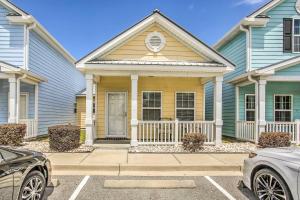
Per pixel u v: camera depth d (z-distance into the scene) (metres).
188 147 9.11
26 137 11.50
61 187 5.36
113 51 10.43
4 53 11.83
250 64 12.09
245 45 12.38
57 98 16.77
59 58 17.08
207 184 5.65
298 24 12.34
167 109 12.34
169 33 10.59
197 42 10.32
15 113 10.66
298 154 4.32
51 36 14.05
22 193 3.98
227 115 14.03
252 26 12.20
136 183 5.62
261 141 9.52
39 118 13.52
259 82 10.54
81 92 21.92
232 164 7.10
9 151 4.21
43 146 9.66
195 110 12.41
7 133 9.53
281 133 9.38
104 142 10.94
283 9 12.35
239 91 12.84
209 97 16.19
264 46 12.20
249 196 4.89
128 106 12.31
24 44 11.85
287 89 12.23
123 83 12.34
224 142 11.33
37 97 13.23
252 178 4.77
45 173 4.72
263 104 10.48
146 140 10.84
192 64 9.90
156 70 9.92
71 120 20.50
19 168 3.94
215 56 10.25
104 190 5.19
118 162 7.25
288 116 12.20
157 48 10.53
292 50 12.24
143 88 12.26
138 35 10.56
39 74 13.48
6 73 10.57
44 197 4.76
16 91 10.77
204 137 9.30
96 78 11.25
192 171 6.84
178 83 12.41
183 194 4.98
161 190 5.21
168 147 9.59
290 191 3.95
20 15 11.59
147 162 7.29
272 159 4.36
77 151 8.79
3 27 11.91
